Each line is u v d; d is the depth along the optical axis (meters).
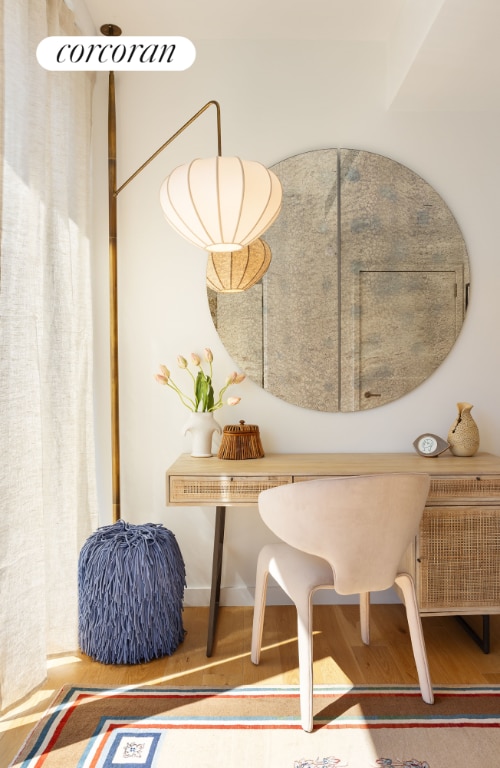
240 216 1.80
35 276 1.93
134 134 2.75
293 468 2.30
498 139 2.79
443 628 2.53
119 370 2.77
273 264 2.77
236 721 1.81
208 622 2.45
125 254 2.76
